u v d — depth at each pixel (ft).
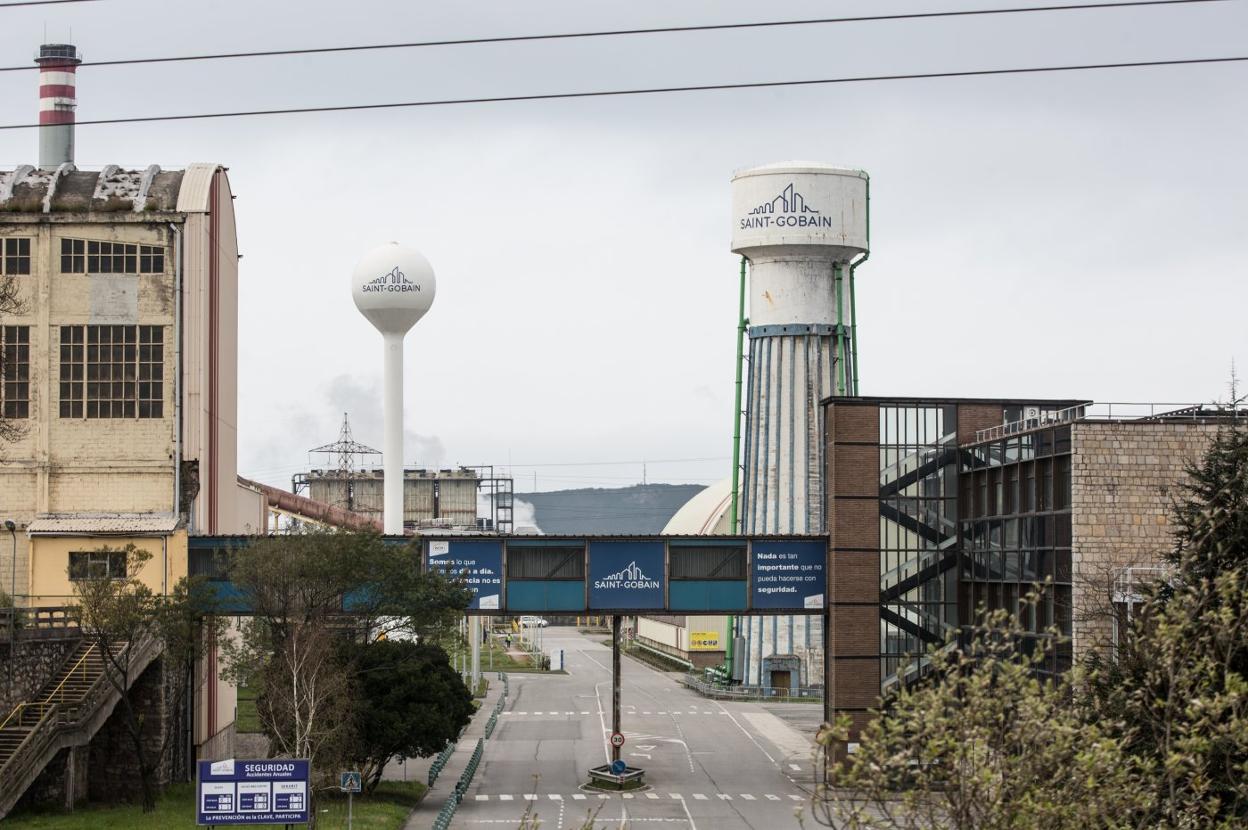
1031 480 237.25
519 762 295.48
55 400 261.65
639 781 262.06
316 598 233.14
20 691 210.79
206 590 230.48
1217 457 156.46
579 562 264.31
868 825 84.43
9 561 258.16
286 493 504.02
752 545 265.75
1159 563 212.02
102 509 260.21
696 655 539.70
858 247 391.24
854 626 261.44
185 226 263.08
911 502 264.31
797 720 370.73
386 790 248.93
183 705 254.88
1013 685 78.02
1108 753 77.15
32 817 205.36
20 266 262.67
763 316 395.55
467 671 507.71
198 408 262.47
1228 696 79.51
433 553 263.08
